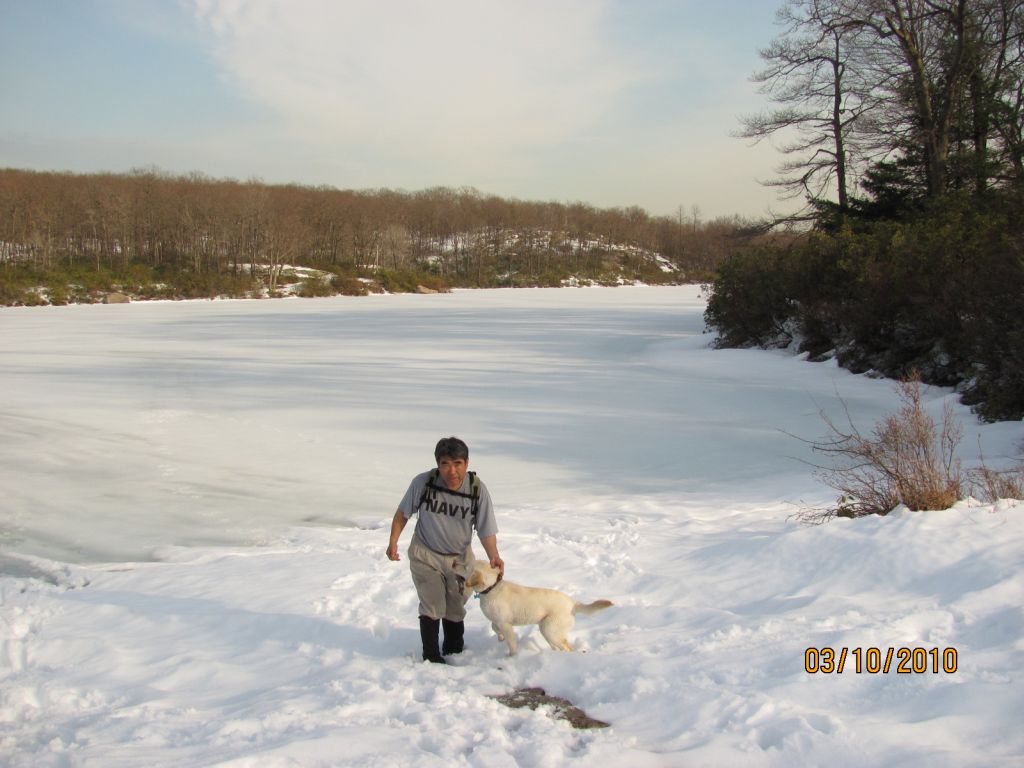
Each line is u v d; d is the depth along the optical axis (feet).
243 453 40.81
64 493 33.14
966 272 56.49
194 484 34.78
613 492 33.76
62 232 258.98
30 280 218.59
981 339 48.98
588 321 147.13
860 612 14.21
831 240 81.61
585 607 14.01
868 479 29.07
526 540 24.40
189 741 10.63
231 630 16.79
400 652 15.08
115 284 234.79
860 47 96.43
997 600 13.80
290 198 338.54
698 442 44.01
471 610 17.94
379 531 27.35
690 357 85.81
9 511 30.50
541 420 50.26
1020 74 87.86
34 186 267.80
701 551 21.27
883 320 67.67
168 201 283.59
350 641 15.71
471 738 10.30
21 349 92.63
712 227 471.21
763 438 44.88
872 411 52.31
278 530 28.30
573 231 422.82
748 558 19.42
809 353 78.48
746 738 9.75
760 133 111.04
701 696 10.89
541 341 107.65
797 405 55.57
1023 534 16.79
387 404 55.67
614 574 19.94
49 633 16.88
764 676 11.66
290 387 63.26
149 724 11.37
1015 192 62.39
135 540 27.14
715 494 32.83
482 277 345.72
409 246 354.95
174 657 15.05
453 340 108.58
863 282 70.64
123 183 302.45
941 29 91.20
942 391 56.85
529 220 398.42
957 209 69.36
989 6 84.84
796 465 38.22
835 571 17.39
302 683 13.29
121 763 9.64
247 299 243.81
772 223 111.65
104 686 13.82
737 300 93.09
